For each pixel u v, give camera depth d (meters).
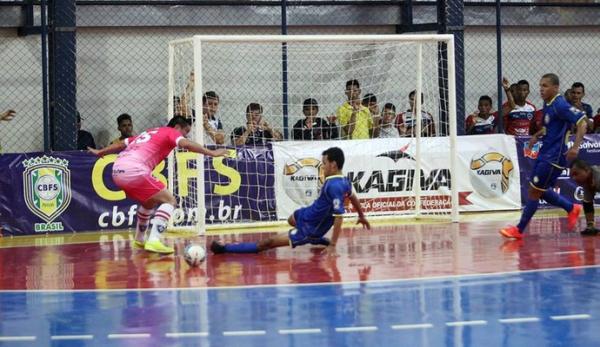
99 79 35.28
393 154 33.16
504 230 26.00
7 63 34.22
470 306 16.72
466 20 38.53
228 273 20.88
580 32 40.56
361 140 32.97
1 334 15.17
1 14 33.69
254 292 18.42
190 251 22.00
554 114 25.28
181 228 30.19
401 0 37.97
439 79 34.56
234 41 28.66
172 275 20.77
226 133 35.97
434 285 18.83
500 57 35.56
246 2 36.34
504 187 34.44
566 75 40.47
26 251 25.80
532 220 30.94
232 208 31.73
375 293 18.08
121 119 32.72
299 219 23.92
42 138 34.75
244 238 28.09
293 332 14.90
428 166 33.47
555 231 27.66
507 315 15.91
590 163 34.78
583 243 24.80
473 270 20.62
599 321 15.36
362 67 36.81
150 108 35.94
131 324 15.68
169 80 30.00
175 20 35.78
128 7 35.28
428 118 34.84
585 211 26.56
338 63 36.69
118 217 30.98
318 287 18.84
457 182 32.12
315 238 23.88
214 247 24.05
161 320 15.93
